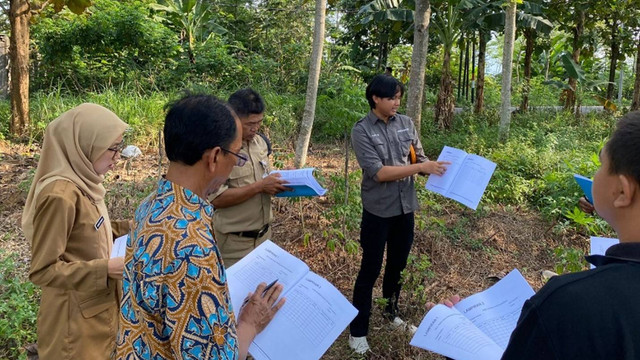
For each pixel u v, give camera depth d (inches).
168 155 56.9
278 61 537.6
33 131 322.3
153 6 492.4
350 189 198.4
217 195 110.1
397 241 135.3
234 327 56.1
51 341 84.5
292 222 204.1
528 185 252.1
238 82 468.1
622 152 44.0
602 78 773.3
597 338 39.8
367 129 126.9
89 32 433.7
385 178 122.4
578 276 42.9
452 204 234.7
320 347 68.2
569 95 512.1
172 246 52.0
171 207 54.4
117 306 89.4
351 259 180.5
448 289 170.1
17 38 313.6
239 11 659.4
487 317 73.5
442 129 414.0
